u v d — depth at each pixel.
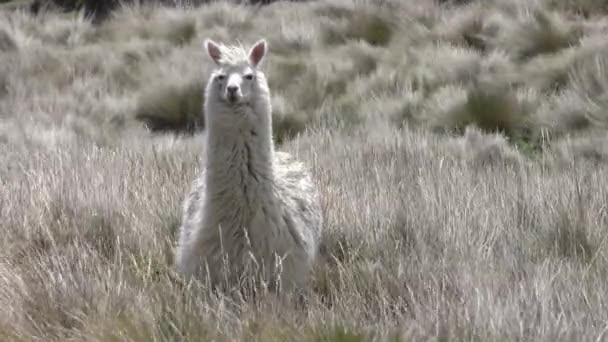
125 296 20.05
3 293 20.86
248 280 19.97
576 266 22.53
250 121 19.92
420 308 19.14
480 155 38.88
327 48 61.81
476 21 60.62
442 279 20.88
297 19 68.44
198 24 70.44
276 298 19.38
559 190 28.47
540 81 49.94
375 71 55.41
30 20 75.69
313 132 44.34
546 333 17.33
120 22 74.62
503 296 19.55
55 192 27.86
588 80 46.16
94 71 61.91
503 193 29.44
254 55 21.64
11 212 26.55
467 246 23.80
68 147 39.91
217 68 20.89
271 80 55.03
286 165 22.91
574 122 43.69
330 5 70.81
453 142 40.47
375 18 64.44
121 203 27.34
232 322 18.83
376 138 41.22
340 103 51.09
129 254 23.41
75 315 19.59
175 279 21.50
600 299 19.31
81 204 26.91
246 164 19.97
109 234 25.34
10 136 44.06
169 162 33.91
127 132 48.69
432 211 26.73
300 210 21.59
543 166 35.91
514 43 56.06
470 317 18.23
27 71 60.41
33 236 25.09
